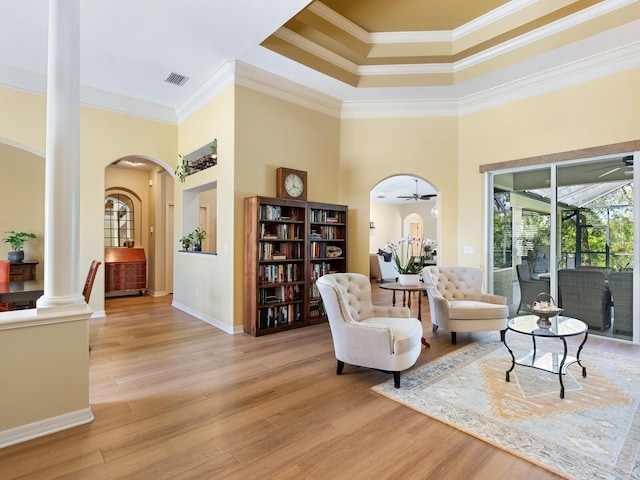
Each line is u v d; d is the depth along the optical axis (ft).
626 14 11.37
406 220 45.19
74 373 7.53
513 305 16.85
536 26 12.79
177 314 18.29
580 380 9.84
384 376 10.21
